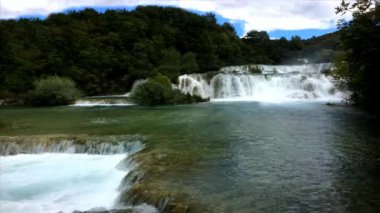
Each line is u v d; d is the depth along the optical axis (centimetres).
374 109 3369
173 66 6556
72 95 5122
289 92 5288
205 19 10581
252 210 1063
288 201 1127
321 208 1070
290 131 2280
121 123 2811
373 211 1041
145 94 4541
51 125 2806
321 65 7156
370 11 2866
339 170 1430
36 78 6003
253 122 2694
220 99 5219
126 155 1931
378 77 3131
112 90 6431
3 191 1462
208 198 1154
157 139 2077
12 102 5394
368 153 1677
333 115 3011
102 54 6688
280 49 11506
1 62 6278
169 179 1341
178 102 4634
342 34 3133
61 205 1312
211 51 8738
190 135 2191
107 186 1493
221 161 1583
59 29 8344
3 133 2444
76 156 1959
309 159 1603
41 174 1667
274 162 1563
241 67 7538
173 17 10156
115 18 8794
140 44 7444
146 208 1133
